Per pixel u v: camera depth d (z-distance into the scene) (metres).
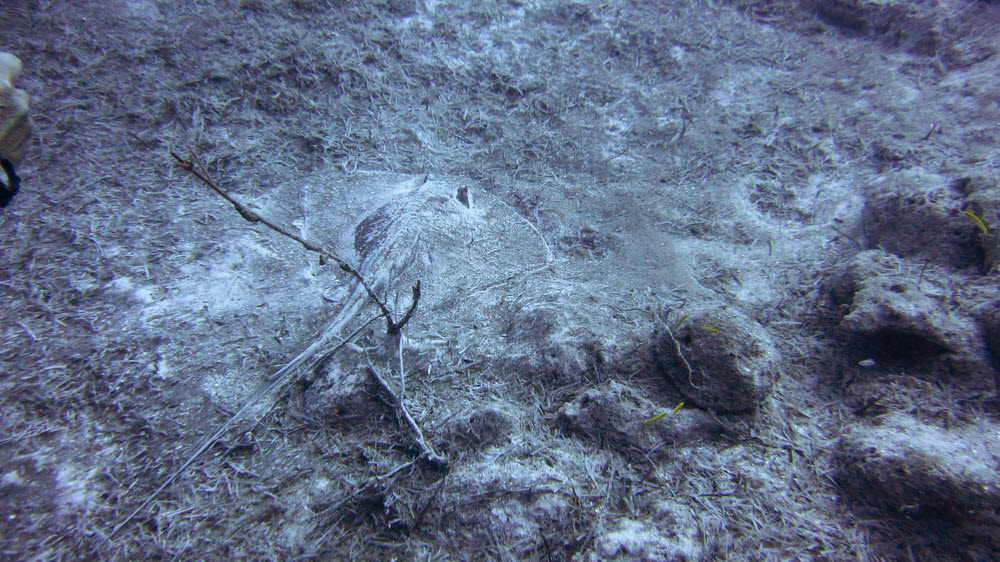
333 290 4.22
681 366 3.24
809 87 6.49
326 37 6.56
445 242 4.36
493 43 6.89
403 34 6.78
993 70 6.30
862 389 3.39
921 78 6.48
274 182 5.22
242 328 3.96
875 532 2.75
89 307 4.01
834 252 4.53
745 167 5.61
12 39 5.89
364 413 3.31
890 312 3.37
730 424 3.16
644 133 6.05
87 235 4.50
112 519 2.94
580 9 7.33
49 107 5.45
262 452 3.24
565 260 4.67
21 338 3.75
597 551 2.58
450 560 2.70
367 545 2.83
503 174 5.61
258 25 6.54
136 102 5.64
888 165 5.34
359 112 5.98
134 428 3.35
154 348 3.78
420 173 5.53
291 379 3.57
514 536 2.69
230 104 5.78
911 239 4.07
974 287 3.48
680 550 2.55
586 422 3.12
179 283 4.25
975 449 2.77
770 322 3.98
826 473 3.02
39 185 4.84
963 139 5.51
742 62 6.83
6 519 2.90
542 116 6.20
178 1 6.70
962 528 2.61
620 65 6.77
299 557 2.79
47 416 3.37
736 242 4.85
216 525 2.93
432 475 2.99
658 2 7.53
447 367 3.56
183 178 5.12
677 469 3.00
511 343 3.67
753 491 2.92
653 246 4.82
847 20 7.23
